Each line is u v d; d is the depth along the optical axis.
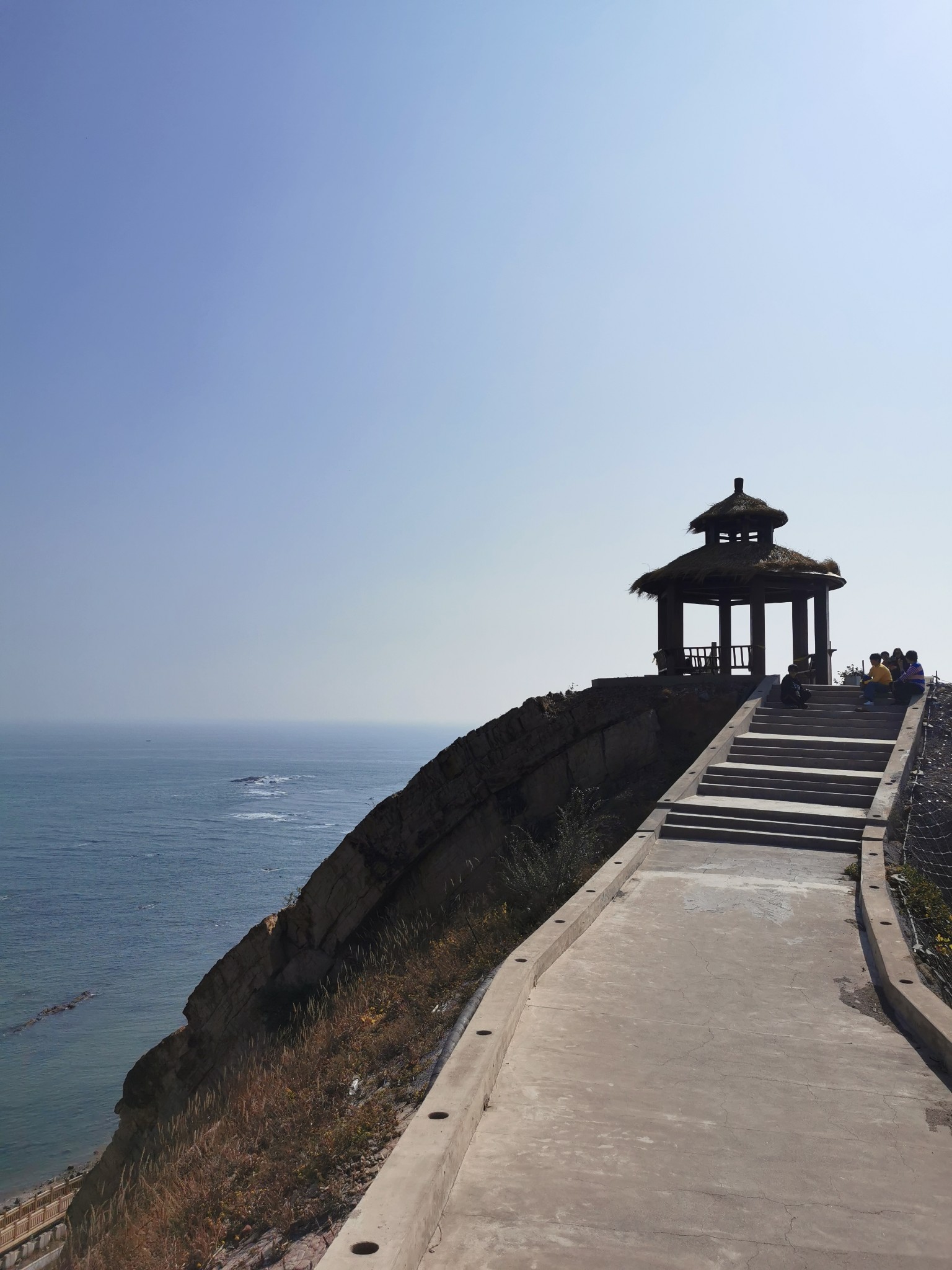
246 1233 6.04
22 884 106.00
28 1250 23.72
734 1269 4.13
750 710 19.72
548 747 20.67
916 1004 7.44
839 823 14.30
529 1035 7.17
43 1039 57.44
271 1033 17.62
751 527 24.34
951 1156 5.33
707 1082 6.35
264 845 135.50
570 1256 4.22
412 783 20.56
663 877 12.38
